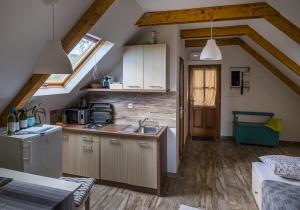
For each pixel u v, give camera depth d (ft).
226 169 13.04
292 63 11.61
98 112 12.47
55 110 11.82
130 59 11.02
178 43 12.12
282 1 7.68
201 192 10.28
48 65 5.60
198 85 20.30
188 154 15.78
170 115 11.74
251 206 9.12
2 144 7.41
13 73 7.14
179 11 10.17
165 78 10.57
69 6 6.54
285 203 6.28
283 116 18.62
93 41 10.04
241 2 9.27
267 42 12.33
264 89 18.89
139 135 9.93
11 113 7.89
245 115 19.42
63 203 4.62
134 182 10.28
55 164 8.58
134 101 12.27
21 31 6.03
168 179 11.62
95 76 12.16
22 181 5.52
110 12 8.18
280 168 8.26
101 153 10.77
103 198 9.68
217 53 9.84
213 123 20.26
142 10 10.05
